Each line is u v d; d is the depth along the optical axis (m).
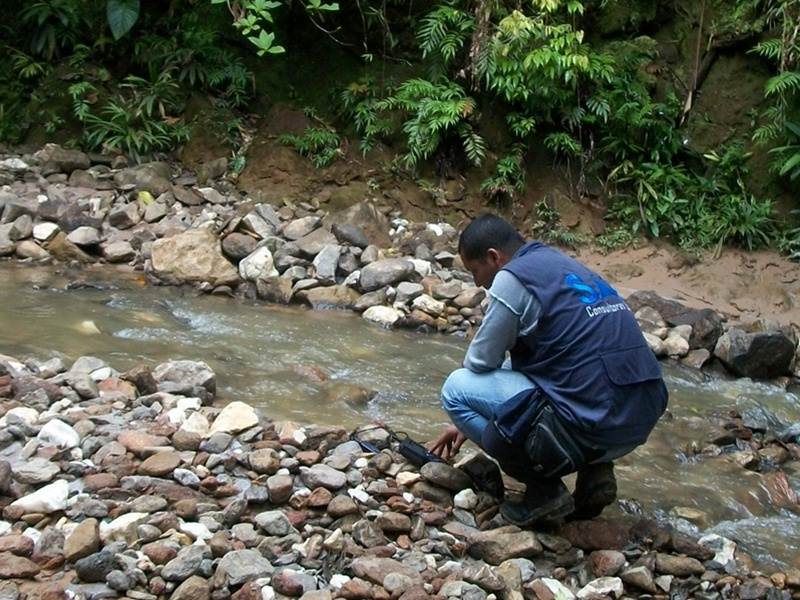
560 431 3.28
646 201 7.80
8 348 4.77
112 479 3.43
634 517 3.78
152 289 6.14
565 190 8.02
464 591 3.05
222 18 8.54
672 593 3.30
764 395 5.54
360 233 6.81
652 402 3.36
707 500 4.05
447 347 5.71
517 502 3.51
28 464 3.45
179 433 3.72
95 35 8.48
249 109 8.31
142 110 7.97
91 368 4.40
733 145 8.14
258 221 6.74
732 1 8.30
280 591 3.01
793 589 3.41
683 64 8.44
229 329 5.55
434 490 3.60
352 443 3.85
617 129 8.04
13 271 6.20
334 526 3.36
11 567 2.97
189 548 3.08
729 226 7.56
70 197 7.08
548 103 7.89
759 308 6.95
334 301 6.20
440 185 7.90
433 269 6.74
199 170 7.75
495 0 7.84
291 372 4.91
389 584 3.03
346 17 8.52
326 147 7.88
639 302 6.39
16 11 8.52
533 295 3.30
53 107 8.05
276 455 3.64
